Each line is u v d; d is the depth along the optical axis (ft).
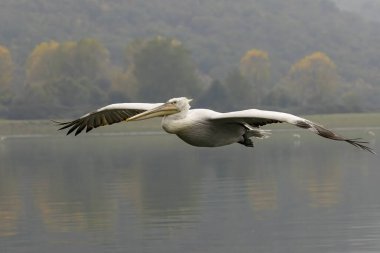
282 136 193.77
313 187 92.22
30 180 104.53
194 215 75.92
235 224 71.87
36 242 66.95
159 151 151.53
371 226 69.31
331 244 64.28
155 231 69.77
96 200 85.56
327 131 35.70
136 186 96.07
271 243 65.31
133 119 39.27
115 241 66.69
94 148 164.04
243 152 144.97
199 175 106.42
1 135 232.94
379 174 102.73
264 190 90.53
